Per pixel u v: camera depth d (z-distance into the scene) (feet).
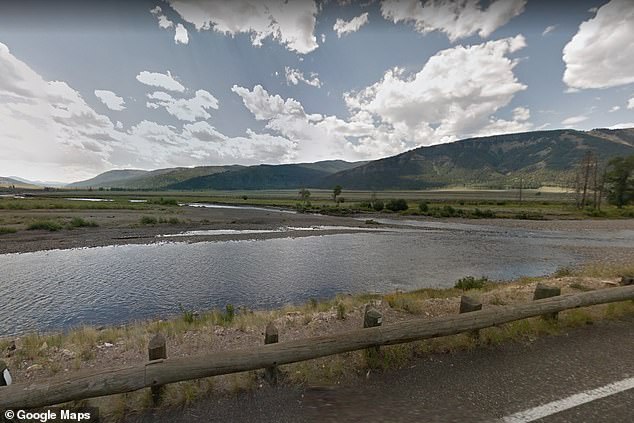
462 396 8.89
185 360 8.75
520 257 63.98
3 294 38.27
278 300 36.99
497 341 12.34
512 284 32.60
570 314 14.80
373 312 11.69
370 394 9.13
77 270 49.70
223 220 131.75
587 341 12.42
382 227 120.78
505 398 8.75
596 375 9.89
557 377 9.80
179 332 17.46
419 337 11.21
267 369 9.77
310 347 9.88
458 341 12.18
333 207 226.38
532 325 13.60
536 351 11.64
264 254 64.75
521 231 111.96
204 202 310.65
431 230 112.57
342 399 8.89
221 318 22.29
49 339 17.10
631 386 9.24
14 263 53.93
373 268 53.52
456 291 30.32
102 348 14.74
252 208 236.43
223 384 9.60
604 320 14.64
